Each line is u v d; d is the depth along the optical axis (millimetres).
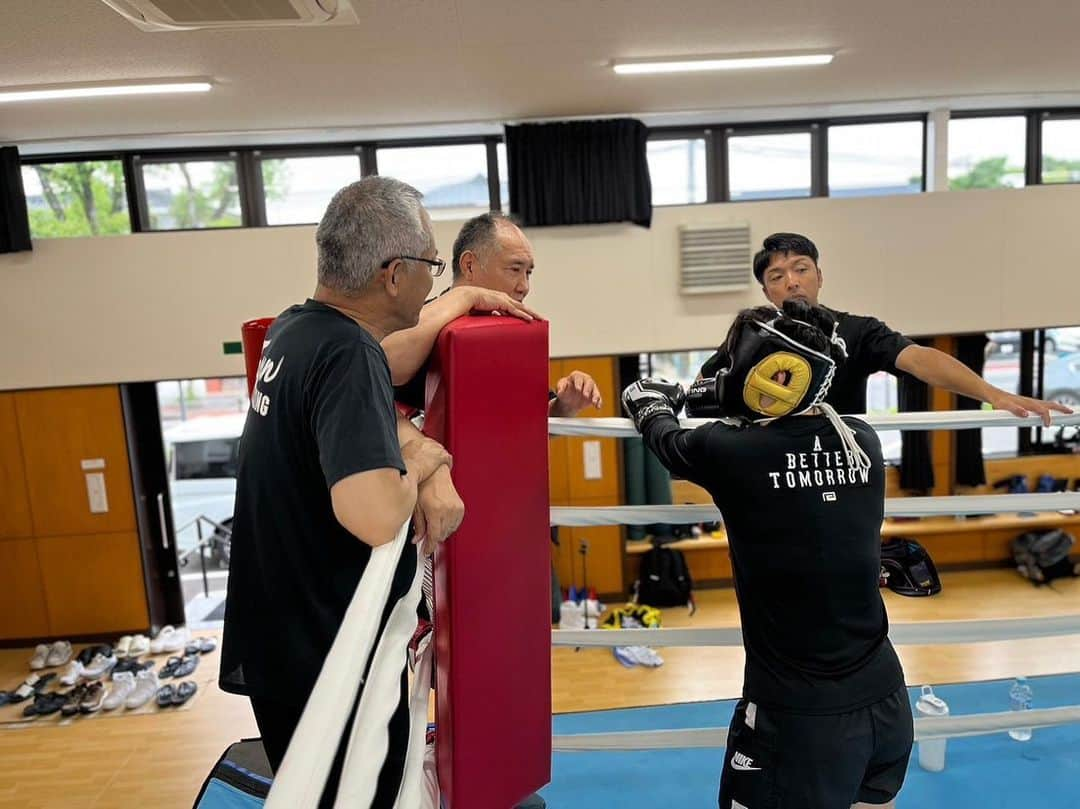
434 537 976
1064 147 5762
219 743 4277
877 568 1344
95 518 5555
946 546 6238
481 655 1145
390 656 900
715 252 5367
